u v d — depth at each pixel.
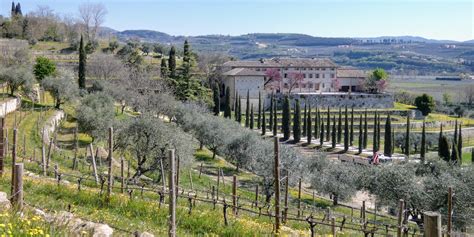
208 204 27.34
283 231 19.00
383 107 148.00
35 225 11.17
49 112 72.12
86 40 158.00
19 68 81.94
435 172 48.38
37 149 46.59
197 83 118.12
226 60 167.25
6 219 10.76
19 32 151.38
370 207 54.91
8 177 24.86
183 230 18.44
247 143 63.88
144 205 20.86
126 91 94.19
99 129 58.66
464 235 32.19
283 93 147.50
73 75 110.56
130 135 43.44
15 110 68.31
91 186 28.72
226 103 116.56
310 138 103.31
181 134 46.19
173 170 14.78
